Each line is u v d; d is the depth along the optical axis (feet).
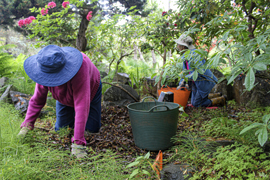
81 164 4.93
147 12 27.94
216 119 8.66
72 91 6.31
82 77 6.04
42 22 12.59
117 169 4.75
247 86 3.45
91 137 8.03
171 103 8.29
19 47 49.57
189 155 6.16
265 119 3.99
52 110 10.39
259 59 3.59
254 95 12.61
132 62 25.63
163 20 14.25
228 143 6.97
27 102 10.37
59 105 7.68
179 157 6.40
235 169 4.88
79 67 5.83
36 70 5.77
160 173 5.51
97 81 7.49
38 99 6.63
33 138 6.68
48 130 8.17
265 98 12.40
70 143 7.14
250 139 6.51
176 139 7.41
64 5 12.29
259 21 10.36
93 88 7.44
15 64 16.24
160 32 14.29
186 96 11.22
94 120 8.21
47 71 5.58
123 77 16.62
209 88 11.28
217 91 14.23
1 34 50.21
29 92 13.14
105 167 4.69
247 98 12.92
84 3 13.44
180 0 10.91
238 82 13.33
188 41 11.19
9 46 17.78
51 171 4.55
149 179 4.99
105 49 16.78
